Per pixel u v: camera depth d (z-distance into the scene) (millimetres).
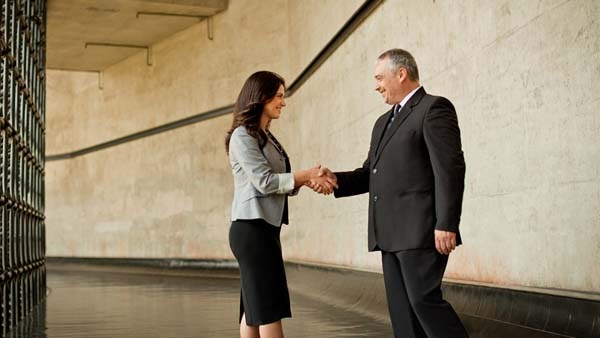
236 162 3832
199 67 16906
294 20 13164
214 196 16578
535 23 5004
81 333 7227
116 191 19906
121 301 10758
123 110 19656
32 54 10805
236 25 15719
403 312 3805
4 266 7637
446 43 6645
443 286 6410
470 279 6172
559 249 4738
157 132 18359
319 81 11375
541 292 4809
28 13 10328
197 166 17062
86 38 17781
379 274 8203
